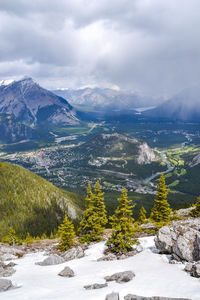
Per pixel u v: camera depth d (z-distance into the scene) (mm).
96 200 52625
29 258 44125
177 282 21297
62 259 36938
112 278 24609
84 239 51375
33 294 21250
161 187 60219
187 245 28703
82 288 22516
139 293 19906
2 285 23688
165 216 60250
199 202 60438
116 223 37719
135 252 35656
